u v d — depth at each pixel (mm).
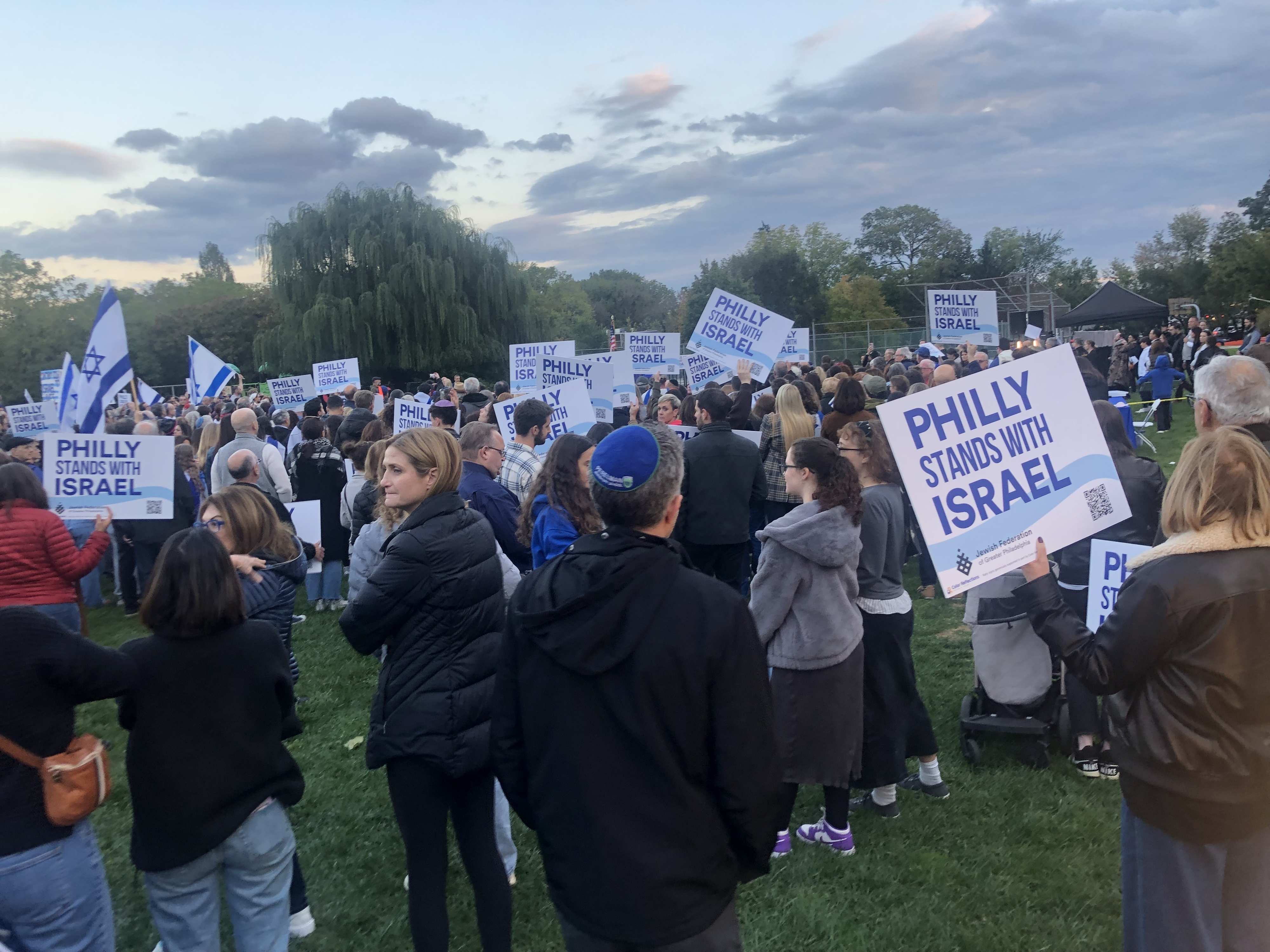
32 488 4547
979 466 2699
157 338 54031
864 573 3818
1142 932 2299
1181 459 2258
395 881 3740
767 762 1834
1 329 43906
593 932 1812
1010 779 4258
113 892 3762
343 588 8961
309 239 36062
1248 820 2141
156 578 2482
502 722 1971
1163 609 2135
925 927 3229
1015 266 77625
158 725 2467
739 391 8922
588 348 69438
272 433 10375
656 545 1861
